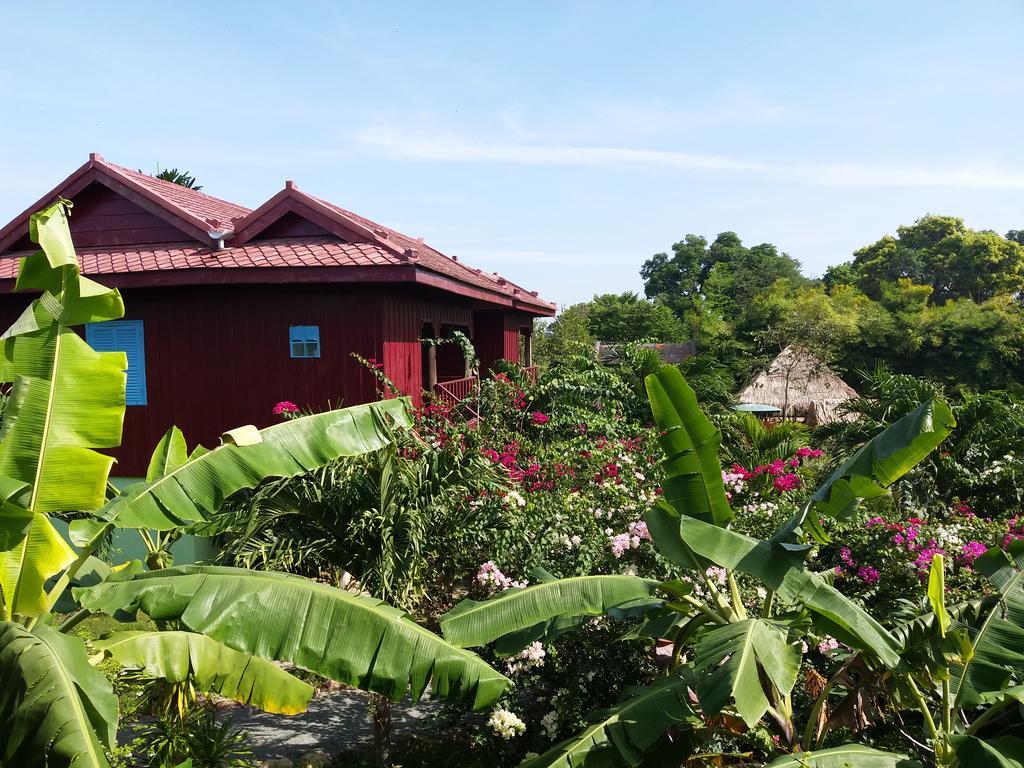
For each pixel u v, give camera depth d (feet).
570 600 14.94
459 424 27.07
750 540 14.32
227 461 14.24
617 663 19.21
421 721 22.43
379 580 19.27
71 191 33.81
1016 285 169.68
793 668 12.42
